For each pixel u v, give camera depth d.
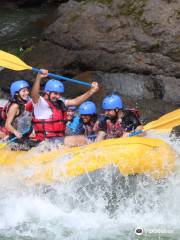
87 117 16.55
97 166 14.48
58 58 26.23
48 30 27.33
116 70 24.56
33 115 16.14
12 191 15.12
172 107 22.66
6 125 16.25
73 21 26.36
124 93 24.02
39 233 13.76
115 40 24.73
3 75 26.98
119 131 16.14
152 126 16.44
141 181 14.42
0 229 14.02
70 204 14.69
